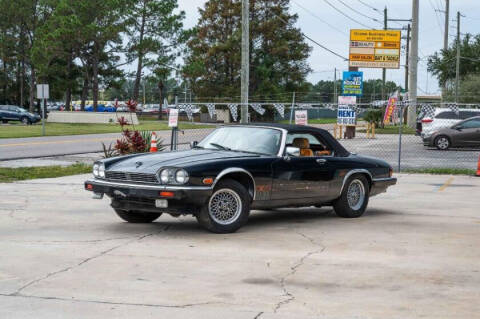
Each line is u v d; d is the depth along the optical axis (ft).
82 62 239.50
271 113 233.96
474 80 199.62
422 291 20.22
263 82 234.17
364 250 26.30
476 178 58.65
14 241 27.48
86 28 214.48
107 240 27.89
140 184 28.73
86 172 59.82
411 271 22.80
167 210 28.43
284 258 24.68
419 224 33.17
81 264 23.34
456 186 52.21
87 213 35.88
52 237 28.50
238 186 29.81
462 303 18.97
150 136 67.41
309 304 18.72
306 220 34.40
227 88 238.48
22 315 17.48
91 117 199.93
